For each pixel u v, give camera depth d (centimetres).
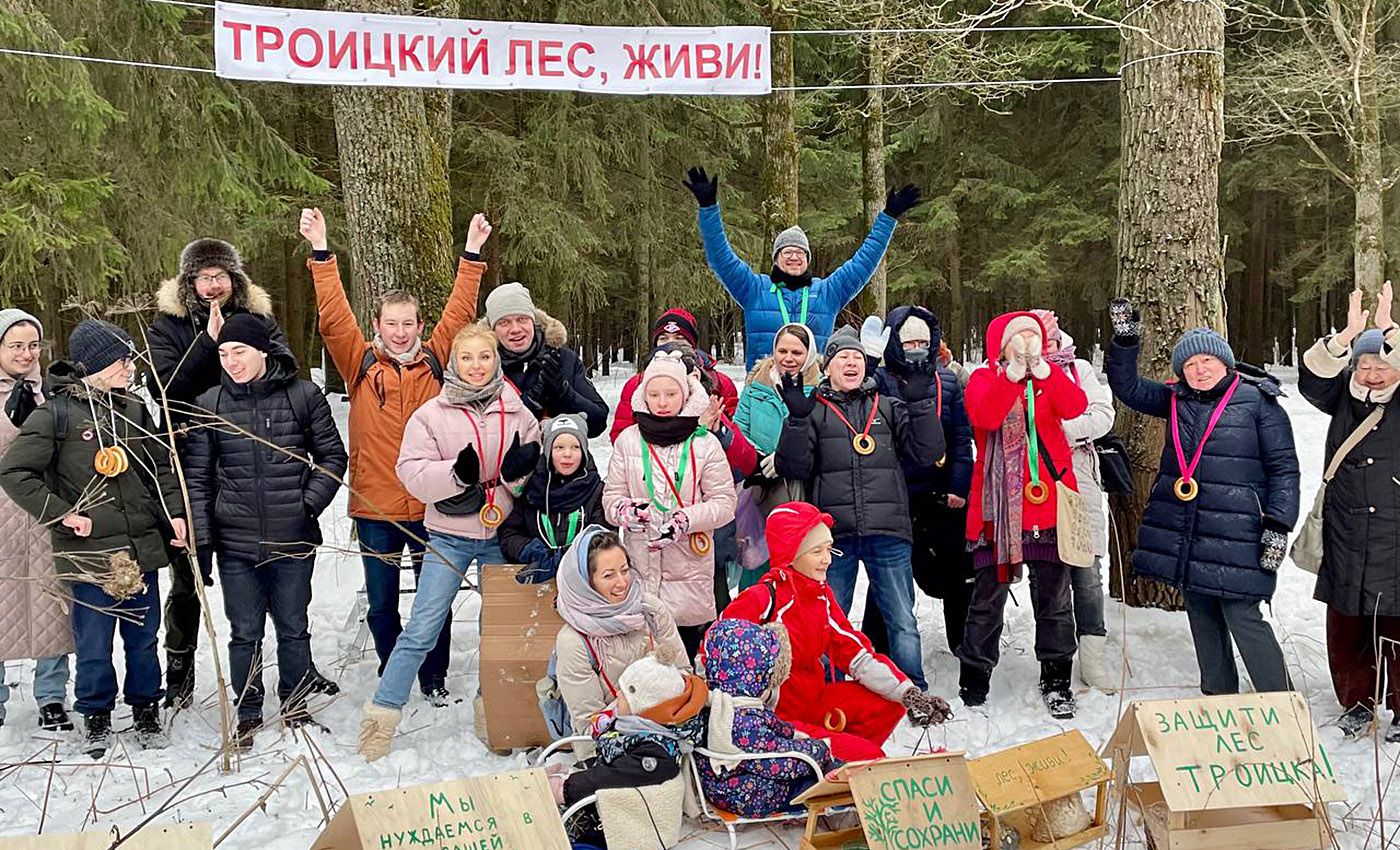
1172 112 556
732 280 601
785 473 455
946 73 1475
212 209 1302
